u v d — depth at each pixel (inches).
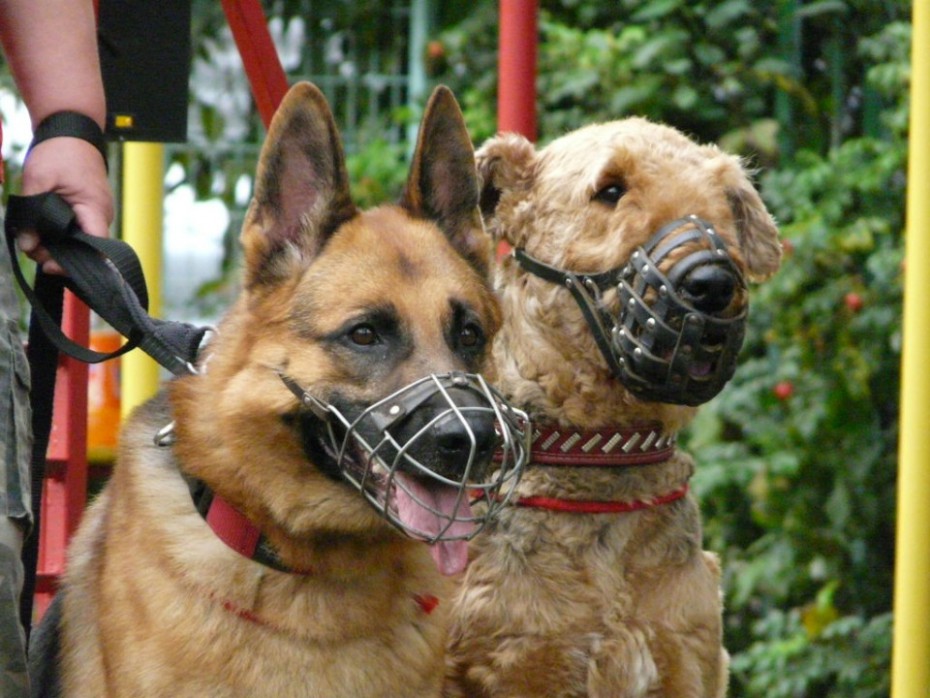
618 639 282.5
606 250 287.0
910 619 347.9
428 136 267.9
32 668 268.7
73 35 252.4
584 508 286.7
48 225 245.9
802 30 626.2
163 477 250.8
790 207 573.3
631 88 589.9
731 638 584.4
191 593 238.8
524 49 363.3
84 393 344.5
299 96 250.5
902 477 351.3
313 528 242.8
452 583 273.1
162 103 355.6
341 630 244.2
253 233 249.0
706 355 273.9
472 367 255.8
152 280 450.3
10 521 212.2
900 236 575.5
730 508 575.2
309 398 237.8
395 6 625.0
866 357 555.5
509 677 282.5
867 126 612.4
